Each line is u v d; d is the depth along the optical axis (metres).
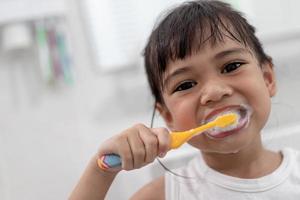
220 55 0.65
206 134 0.65
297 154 0.77
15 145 1.29
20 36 1.21
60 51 1.25
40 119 1.29
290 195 0.71
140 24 1.27
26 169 1.30
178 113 0.67
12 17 1.21
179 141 0.59
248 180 0.71
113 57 1.28
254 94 0.65
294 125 1.09
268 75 0.75
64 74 1.25
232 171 0.73
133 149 0.58
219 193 0.71
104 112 1.30
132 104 1.29
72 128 1.30
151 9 1.27
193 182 0.74
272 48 1.26
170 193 0.74
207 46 0.65
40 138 1.29
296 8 1.27
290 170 0.73
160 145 0.57
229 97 0.64
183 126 0.66
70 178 1.31
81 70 1.28
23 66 1.27
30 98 1.28
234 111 0.64
